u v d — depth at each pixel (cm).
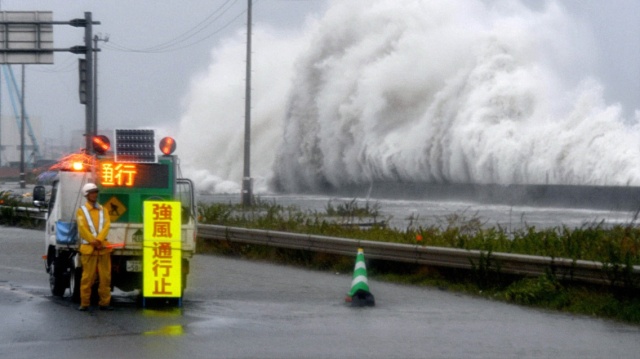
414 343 1669
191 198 2209
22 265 3019
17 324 1845
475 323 1917
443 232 3069
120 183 2123
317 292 2412
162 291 2100
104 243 2028
